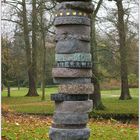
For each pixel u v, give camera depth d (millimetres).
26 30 28750
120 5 23062
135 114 19312
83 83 7469
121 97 31281
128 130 13992
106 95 37719
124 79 30938
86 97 7500
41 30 24078
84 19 7465
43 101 30000
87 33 7539
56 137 7355
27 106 25531
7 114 18281
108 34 22500
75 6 7387
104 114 19406
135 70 32219
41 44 34625
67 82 7465
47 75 40625
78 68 7430
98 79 22344
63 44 7465
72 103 7363
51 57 37750
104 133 13016
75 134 7289
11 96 36188
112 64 24141
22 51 36375
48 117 18875
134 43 24641
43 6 23078
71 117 7348
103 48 22594
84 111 7434
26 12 28047
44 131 12477
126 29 24219
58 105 7473
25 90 46625
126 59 23328
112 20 22500
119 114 19359
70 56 7422
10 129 12258
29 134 11695
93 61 21781
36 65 36188
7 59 30812
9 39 29781
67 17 7426
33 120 15984
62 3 7496
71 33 7445
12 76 35750
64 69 7434
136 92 38219
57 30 7582
